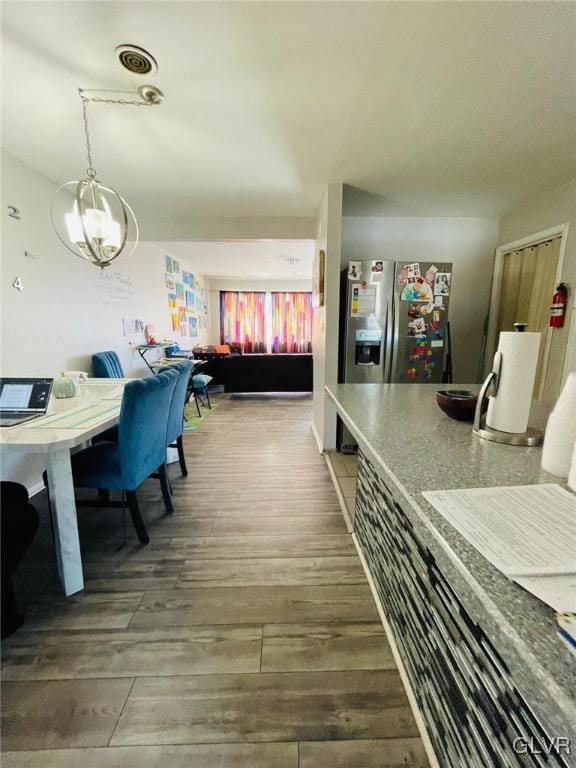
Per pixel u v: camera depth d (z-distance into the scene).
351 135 1.99
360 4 1.15
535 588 0.43
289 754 0.92
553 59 1.39
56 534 1.41
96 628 1.30
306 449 3.18
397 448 0.92
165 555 1.71
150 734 0.96
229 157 2.27
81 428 1.41
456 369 3.81
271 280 7.98
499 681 0.60
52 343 2.64
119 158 2.30
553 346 2.80
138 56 1.39
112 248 1.86
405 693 1.07
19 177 2.30
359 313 3.01
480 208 3.27
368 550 1.55
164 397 1.86
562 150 2.16
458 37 1.28
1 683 1.10
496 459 0.85
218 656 1.19
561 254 2.71
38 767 0.89
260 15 1.19
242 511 2.12
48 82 1.56
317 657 1.18
